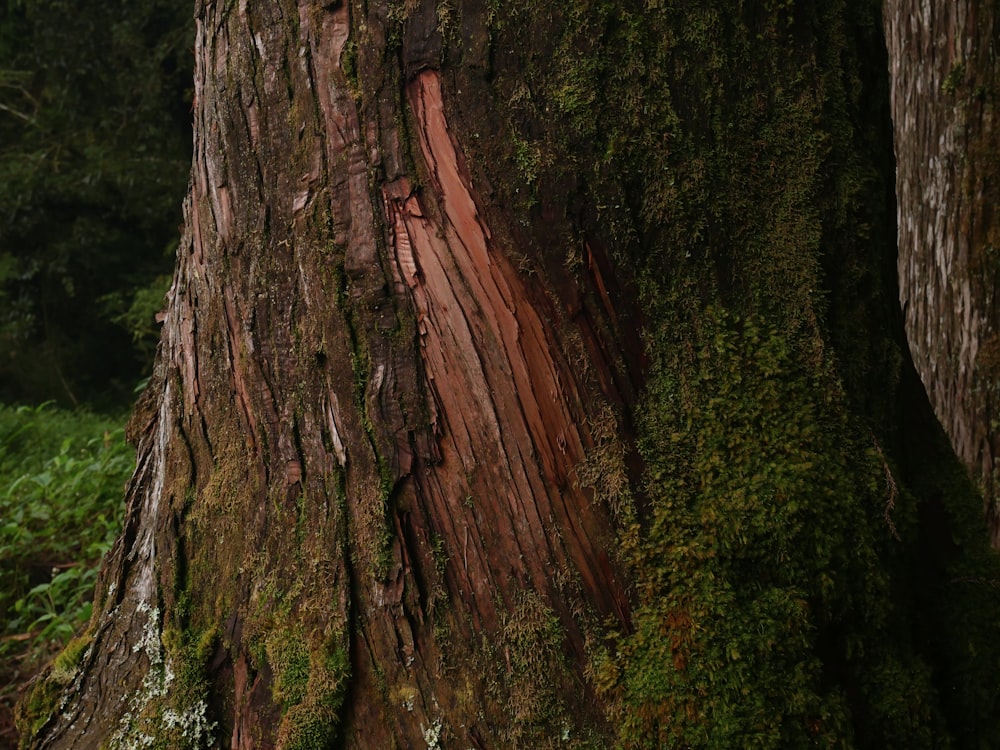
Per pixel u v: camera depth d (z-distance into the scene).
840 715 1.35
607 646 1.37
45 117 10.94
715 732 1.29
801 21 1.44
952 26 3.30
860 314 1.53
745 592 1.36
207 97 1.62
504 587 1.39
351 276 1.42
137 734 1.57
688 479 1.38
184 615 1.64
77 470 4.65
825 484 1.40
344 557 1.44
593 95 1.33
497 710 1.37
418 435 1.40
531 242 1.36
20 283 11.08
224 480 1.63
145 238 11.62
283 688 1.44
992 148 3.26
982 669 1.69
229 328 1.61
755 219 1.42
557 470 1.38
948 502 1.81
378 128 1.40
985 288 3.31
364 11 1.40
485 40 1.34
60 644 3.24
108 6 10.66
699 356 1.40
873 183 1.54
